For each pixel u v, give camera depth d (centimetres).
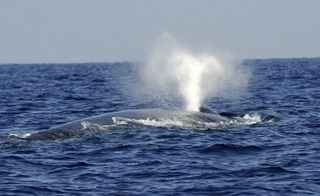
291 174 5369
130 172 5462
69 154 6206
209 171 5491
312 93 14612
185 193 4803
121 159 5988
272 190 4875
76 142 6769
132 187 4978
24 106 11988
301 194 4775
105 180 5197
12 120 9619
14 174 5431
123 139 6944
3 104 12506
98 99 13812
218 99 13650
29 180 5216
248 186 4988
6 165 5744
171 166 5688
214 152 6322
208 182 5116
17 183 5116
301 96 13712
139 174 5391
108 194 4781
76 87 18938
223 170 5519
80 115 10338
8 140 6819
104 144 6681
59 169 5597
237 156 6172
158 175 5353
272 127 7988
